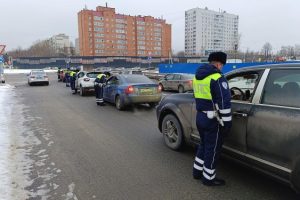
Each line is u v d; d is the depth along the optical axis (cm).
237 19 10800
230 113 385
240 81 448
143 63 10600
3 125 862
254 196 389
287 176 344
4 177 461
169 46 13275
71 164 517
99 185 429
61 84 2958
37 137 712
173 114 580
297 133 328
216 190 408
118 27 12150
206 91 394
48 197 393
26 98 1625
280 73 376
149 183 434
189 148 598
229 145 432
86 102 1422
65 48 13462
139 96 1123
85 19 11606
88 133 749
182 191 406
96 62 10219
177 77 1984
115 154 570
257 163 384
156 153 572
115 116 1005
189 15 10200
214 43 10294
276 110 359
